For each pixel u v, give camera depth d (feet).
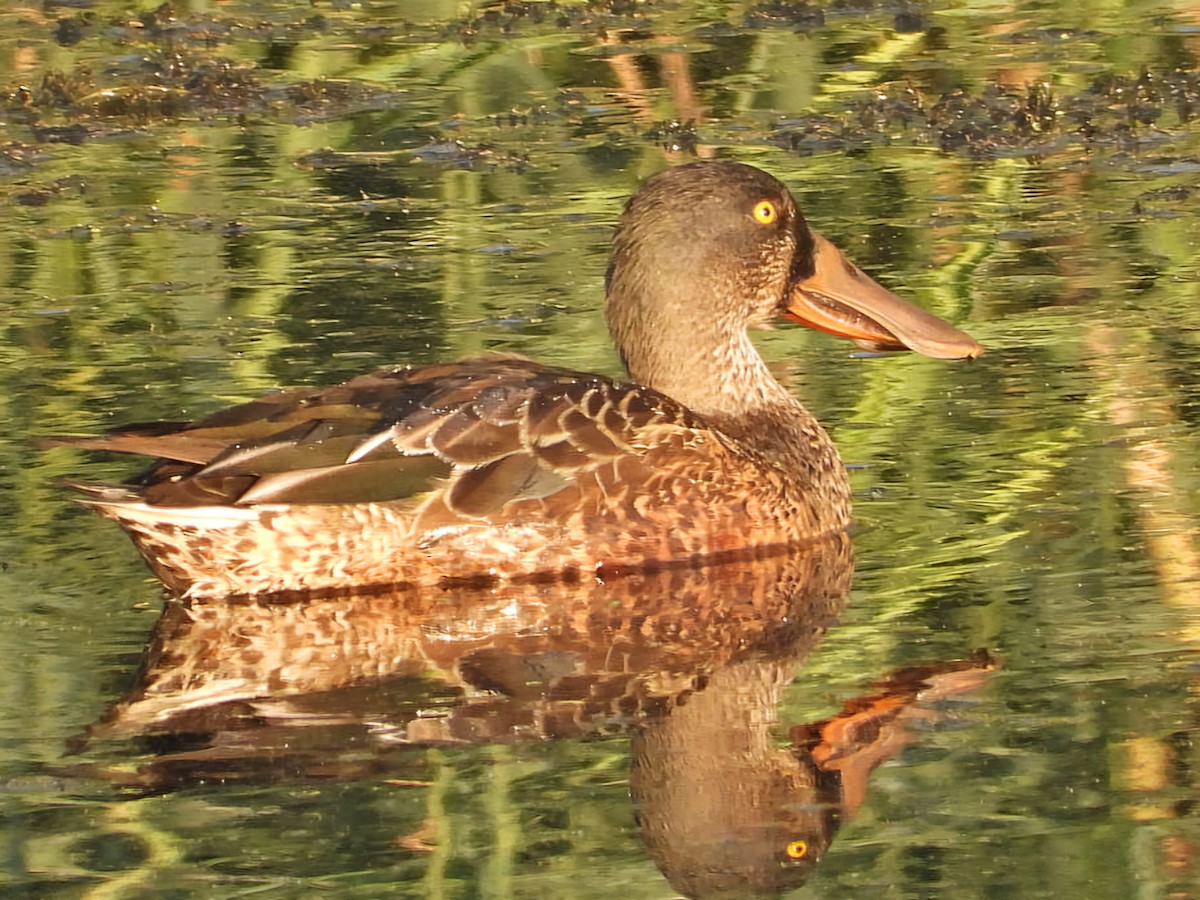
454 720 29.19
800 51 72.79
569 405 37.11
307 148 64.80
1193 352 45.42
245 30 76.84
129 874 24.80
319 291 51.49
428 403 36.60
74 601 34.78
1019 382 44.24
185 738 28.63
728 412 40.68
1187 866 24.53
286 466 35.27
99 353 47.09
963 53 72.18
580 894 24.29
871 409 43.45
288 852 25.26
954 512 37.91
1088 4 77.30
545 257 53.88
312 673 31.27
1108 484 38.45
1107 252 52.80
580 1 78.43
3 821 26.11
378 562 35.81
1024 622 32.24
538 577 36.63
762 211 41.04
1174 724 28.22
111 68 72.38
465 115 67.82
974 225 55.26
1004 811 26.05
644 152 63.16
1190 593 33.12
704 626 33.30
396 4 79.71
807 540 37.96
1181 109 65.16
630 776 27.20
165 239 56.13
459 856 24.95
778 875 24.71
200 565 35.01
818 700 29.58
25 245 55.67
